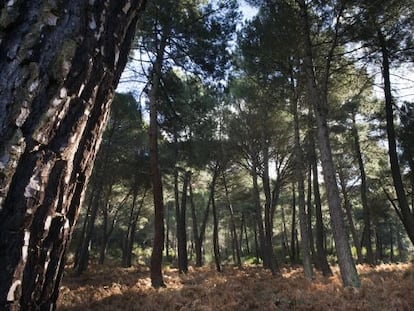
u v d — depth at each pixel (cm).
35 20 150
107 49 179
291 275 1603
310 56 1057
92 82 168
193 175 2638
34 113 143
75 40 158
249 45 1266
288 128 1828
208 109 1655
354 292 832
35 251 143
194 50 1231
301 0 1068
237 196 3019
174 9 1145
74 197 171
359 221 4297
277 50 1223
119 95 1895
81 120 162
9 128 137
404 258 4506
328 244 5509
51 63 149
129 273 1823
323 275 1554
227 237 5172
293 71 1351
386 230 4981
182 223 2136
